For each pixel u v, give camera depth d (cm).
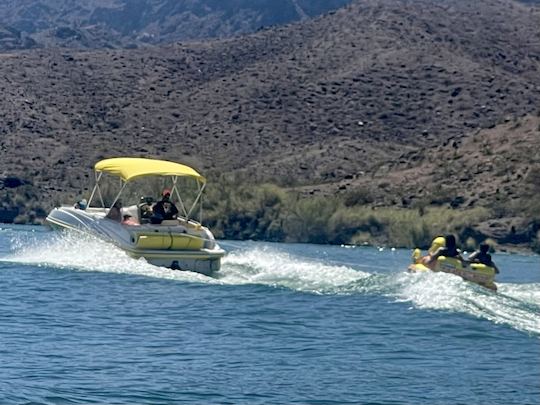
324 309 6744
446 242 7994
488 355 5450
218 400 4491
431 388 4762
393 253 15250
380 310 6694
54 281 7819
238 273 8438
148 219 8850
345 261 12438
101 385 4638
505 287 7931
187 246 8612
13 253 9838
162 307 6788
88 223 9000
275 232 18900
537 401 4569
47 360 5078
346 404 4491
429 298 7025
